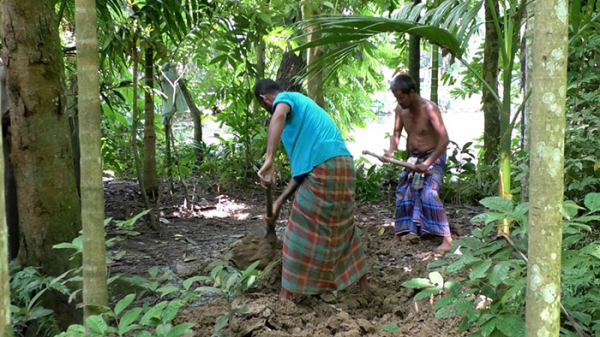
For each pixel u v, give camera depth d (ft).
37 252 10.06
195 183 22.80
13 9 9.59
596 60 15.33
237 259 12.06
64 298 9.93
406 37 27.68
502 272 6.61
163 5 15.94
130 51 15.48
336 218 10.39
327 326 9.41
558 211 4.90
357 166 24.23
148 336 6.91
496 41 21.65
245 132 23.65
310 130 10.29
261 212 19.43
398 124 15.69
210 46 17.58
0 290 4.52
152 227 16.48
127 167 25.43
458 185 20.52
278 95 10.57
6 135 11.37
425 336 8.87
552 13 4.65
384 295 11.24
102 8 15.15
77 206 10.54
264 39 19.12
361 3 20.38
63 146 10.30
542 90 4.76
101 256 6.88
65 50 15.33
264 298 10.36
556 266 4.96
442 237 14.96
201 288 8.07
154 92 16.84
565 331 7.06
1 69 11.34
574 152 13.89
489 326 6.77
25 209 10.05
